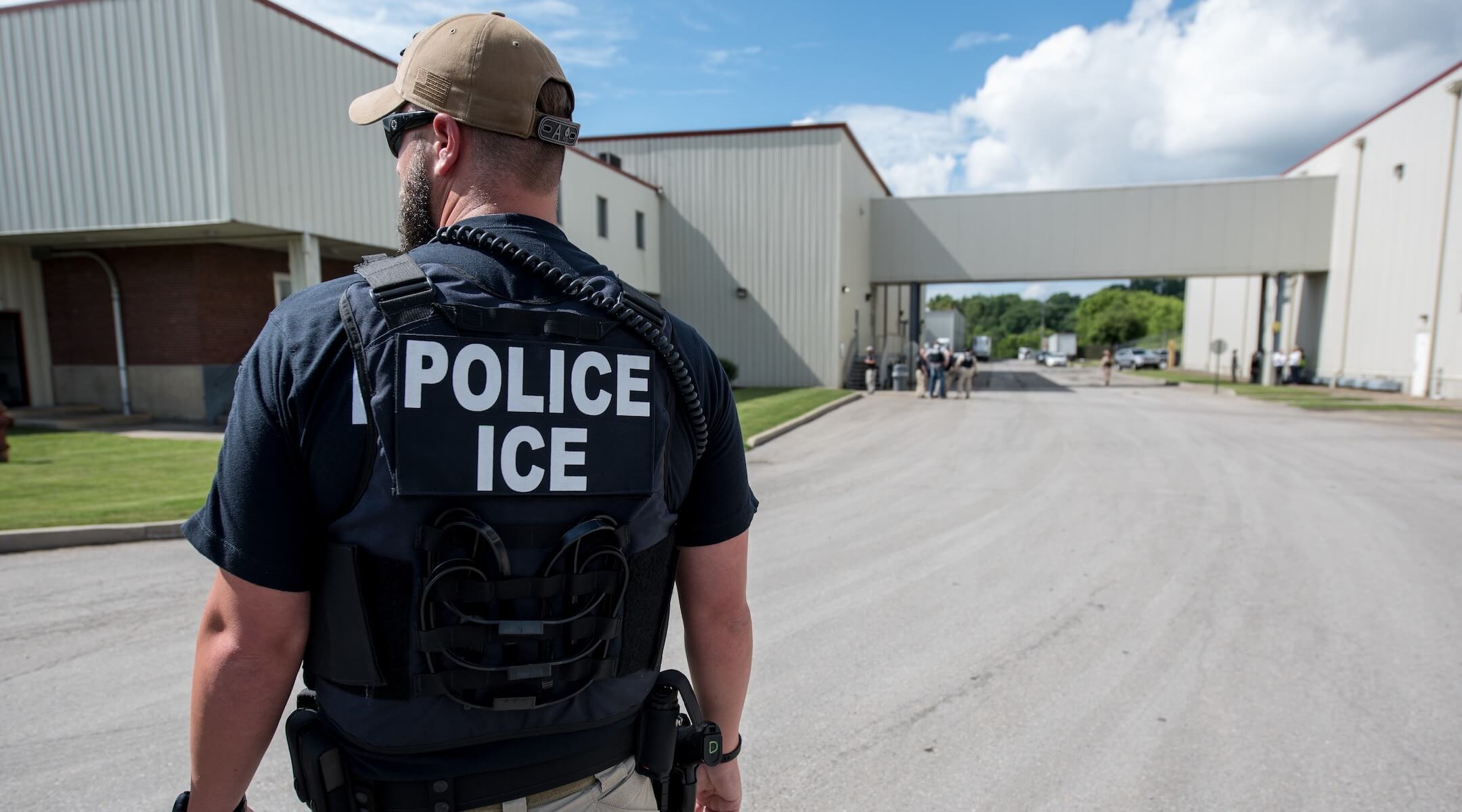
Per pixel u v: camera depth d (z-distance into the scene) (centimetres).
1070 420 1755
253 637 97
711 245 2509
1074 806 287
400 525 96
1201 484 966
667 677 126
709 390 122
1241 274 2798
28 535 622
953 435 1481
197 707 100
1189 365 4684
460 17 115
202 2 1195
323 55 1379
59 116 1283
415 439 95
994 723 348
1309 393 2502
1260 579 562
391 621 97
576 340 104
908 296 4722
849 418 1788
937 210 2892
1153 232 2803
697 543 125
